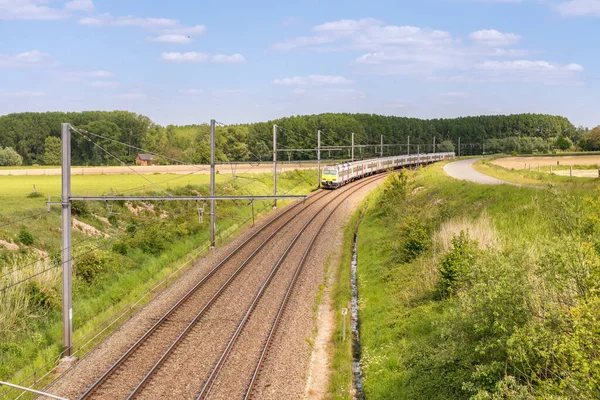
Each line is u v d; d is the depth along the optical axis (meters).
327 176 70.25
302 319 22.33
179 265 31.78
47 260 27.16
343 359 18.22
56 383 16.66
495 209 28.92
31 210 34.00
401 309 20.86
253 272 29.64
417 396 14.23
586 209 18.42
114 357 18.44
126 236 34.06
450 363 14.43
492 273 12.59
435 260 22.61
